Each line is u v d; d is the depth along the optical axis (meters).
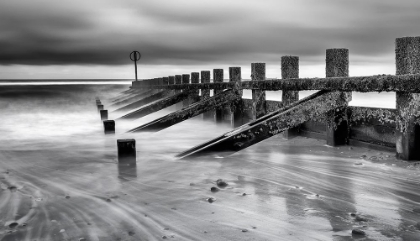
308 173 5.51
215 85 12.44
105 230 3.57
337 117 7.12
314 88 6.92
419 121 5.48
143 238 3.37
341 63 6.72
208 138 10.09
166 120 10.58
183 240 3.31
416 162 5.58
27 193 4.89
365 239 3.16
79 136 10.63
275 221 3.67
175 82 20.81
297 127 8.59
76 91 44.75
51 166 6.55
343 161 6.11
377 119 6.43
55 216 3.98
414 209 3.87
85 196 4.71
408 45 5.22
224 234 3.40
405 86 5.00
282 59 8.30
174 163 6.43
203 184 5.11
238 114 11.11
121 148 6.06
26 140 9.91
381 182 4.86
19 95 35.91
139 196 4.65
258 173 5.62
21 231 3.57
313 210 3.93
